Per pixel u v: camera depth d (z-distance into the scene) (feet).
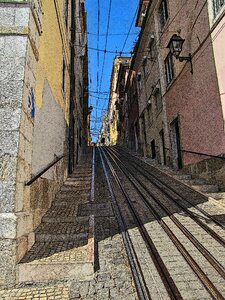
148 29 53.72
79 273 11.83
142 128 64.64
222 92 25.20
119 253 14.24
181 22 36.06
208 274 11.55
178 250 14.15
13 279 11.35
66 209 21.50
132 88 79.00
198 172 31.27
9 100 13.35
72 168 41.47
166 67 43.96
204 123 29.40
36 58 16.57
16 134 12.97
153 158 54.49
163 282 11.05
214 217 18.49
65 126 33.55
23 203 13.60
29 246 13.82
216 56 26.25
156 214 20.18
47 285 11.34
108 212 21.39
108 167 47.67
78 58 58.70
